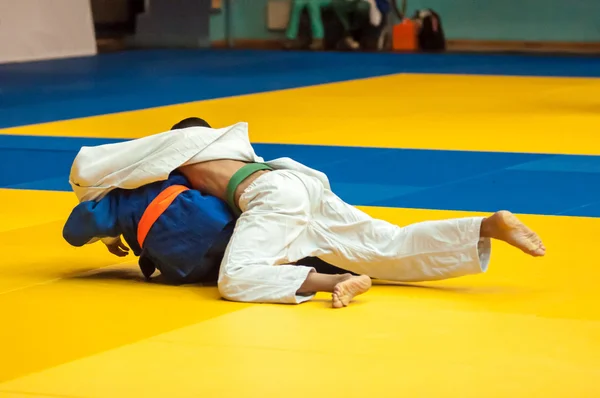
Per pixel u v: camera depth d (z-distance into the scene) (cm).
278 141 1091
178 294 509
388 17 2609
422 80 1816
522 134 1141
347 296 477
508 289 516
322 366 400
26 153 1034
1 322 463
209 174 529
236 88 1681
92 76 1880
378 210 746
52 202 784
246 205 515
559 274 546
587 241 631
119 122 1259
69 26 2284
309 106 1420
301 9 2581
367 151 1024
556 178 877
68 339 437
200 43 2650
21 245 635
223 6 2681
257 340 431
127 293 512
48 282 540
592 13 2422
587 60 2262
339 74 1945
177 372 395
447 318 462
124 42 2622
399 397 367
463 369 396
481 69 2045
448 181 867
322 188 526
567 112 1336
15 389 379
